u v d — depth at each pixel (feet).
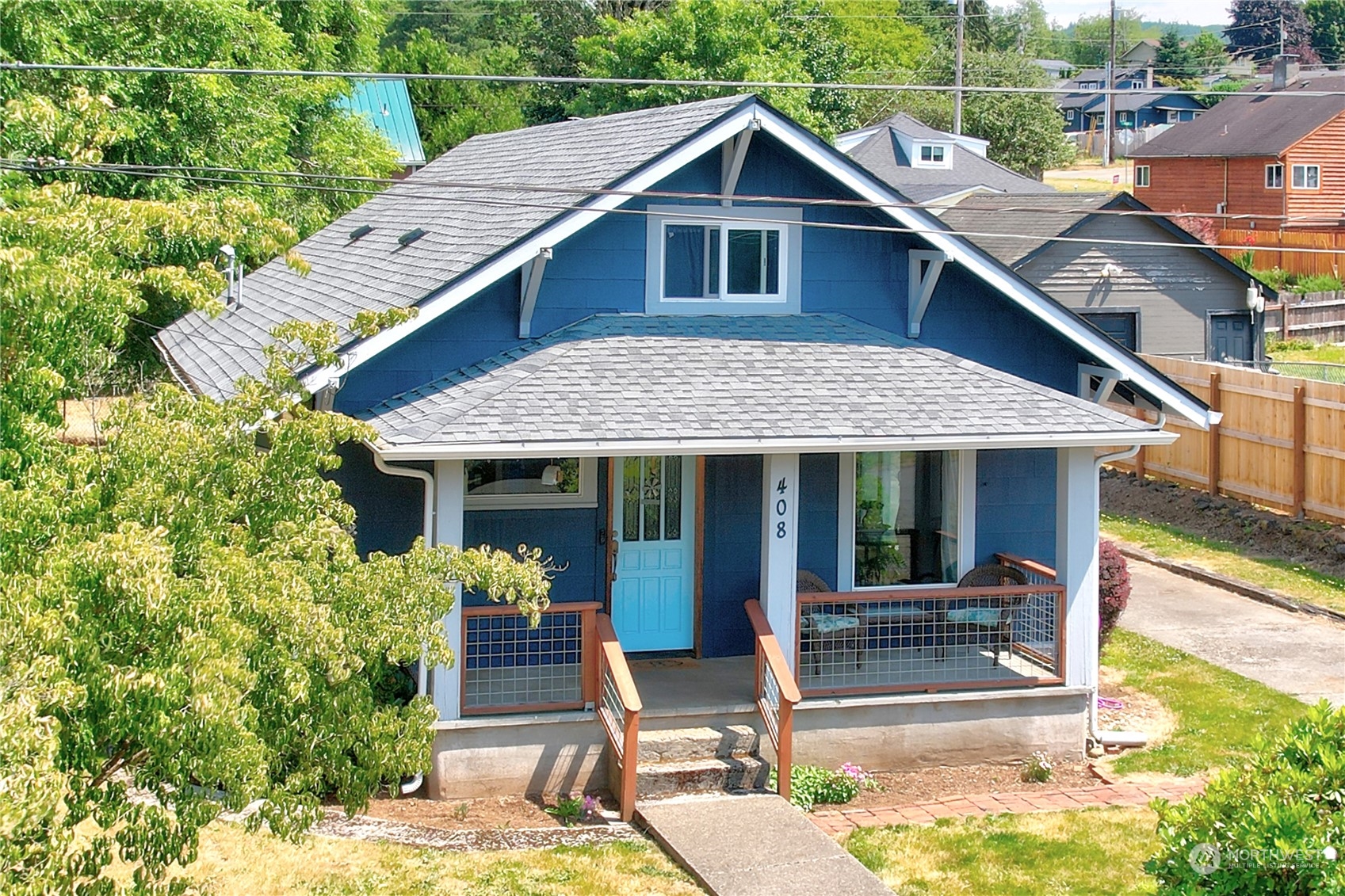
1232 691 55.93
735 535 52.95
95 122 31.86
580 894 37.55
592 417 44.98
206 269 29.78
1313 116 185.47
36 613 22.35
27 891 22.00
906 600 48.98
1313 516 78.84
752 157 53.01
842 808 45.29
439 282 47.11
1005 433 47.50
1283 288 164.25
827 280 54.65
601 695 45.44
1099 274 113.29
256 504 29.17
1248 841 24.90
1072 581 49.85
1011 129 248.32
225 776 24.85
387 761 29.04
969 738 48.96
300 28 114.42
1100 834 42.47
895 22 281.54
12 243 26.73
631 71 157.28
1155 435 48.60
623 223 52.24
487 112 188.65
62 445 28.07
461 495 44.68
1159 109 320.09
